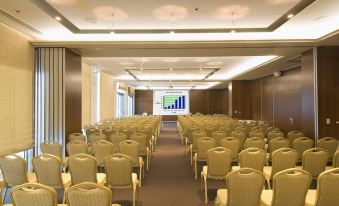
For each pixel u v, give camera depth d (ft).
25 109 25.05
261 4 18.84
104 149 20.79
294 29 24.36
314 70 27.02
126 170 15.47
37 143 26.89
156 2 18.45
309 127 27.94
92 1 18.20
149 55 31.09
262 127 33.53
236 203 11.73
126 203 17.25
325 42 25.40
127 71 51.80
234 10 20.01
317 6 18.99
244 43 25.82
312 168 16.67
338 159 16.39
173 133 60.08
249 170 11.58
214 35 25.84
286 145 21.48
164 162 29.27
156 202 17.43
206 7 19.42
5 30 21.88
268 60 37.04
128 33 25.04
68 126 27.86
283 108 46.16
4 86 21.68
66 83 27.37
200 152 22.30
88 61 40.60
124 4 18.80
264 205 12.14
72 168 15.24
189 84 78.89
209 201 17.53
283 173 11.10
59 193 18.42
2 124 21.39
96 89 49.16
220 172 17.26
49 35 25.44
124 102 77.25
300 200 11.30
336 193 11.01
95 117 48.34
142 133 27.50
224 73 55.47
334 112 26.61
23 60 24.63
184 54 30.53
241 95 61.41
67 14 20.75
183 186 20.71
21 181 15.93
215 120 46.42
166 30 24.45
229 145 21.67
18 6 18.30
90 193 9.73
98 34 25.40
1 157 15.70
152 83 76.13
